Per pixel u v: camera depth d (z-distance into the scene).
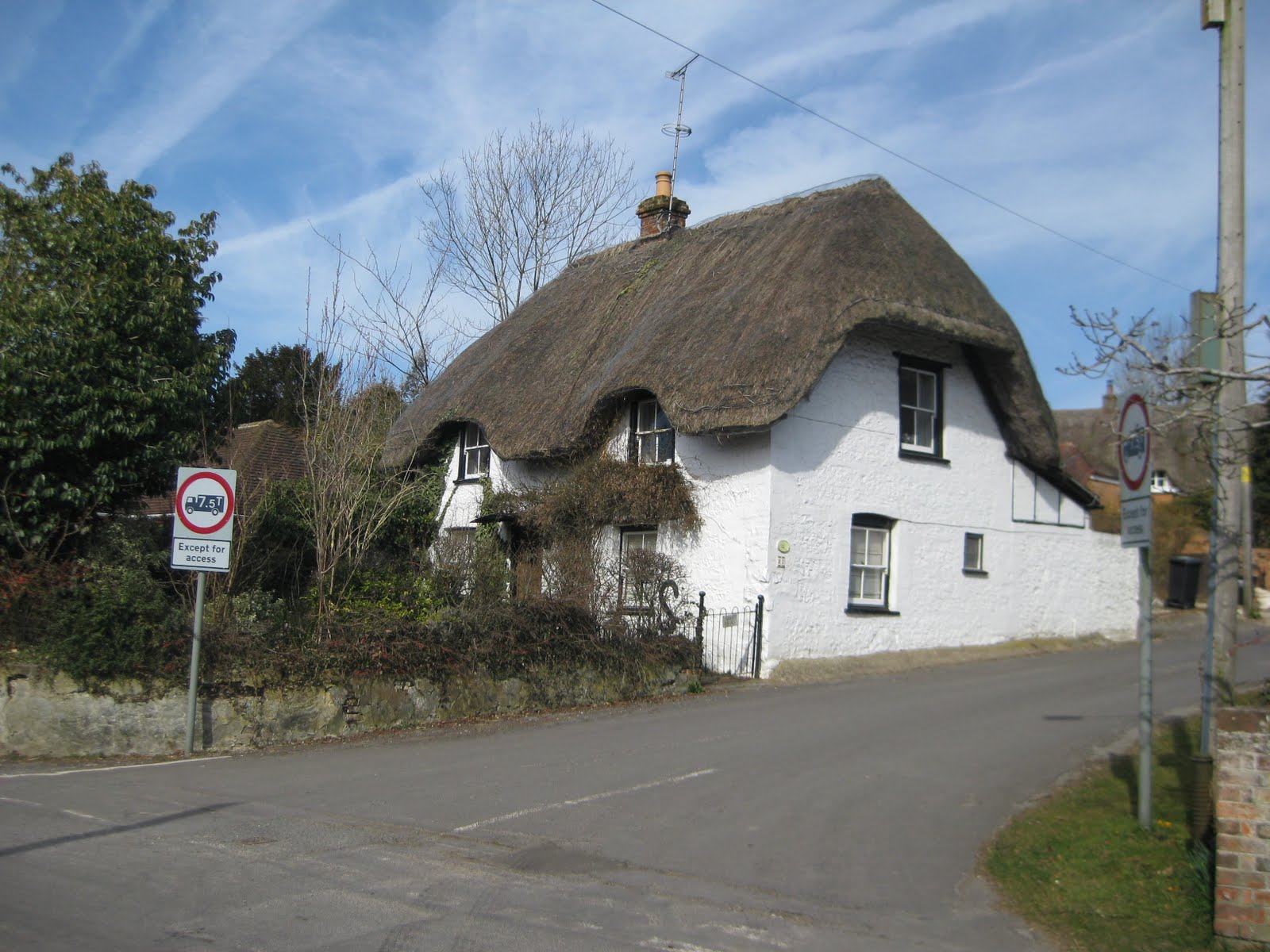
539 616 13.61
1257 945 5.85
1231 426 7.64
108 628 10.91
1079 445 41.34
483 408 21.42
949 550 18.58
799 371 15.30
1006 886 6.93
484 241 32.34
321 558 15.23
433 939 5.72
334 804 8.77
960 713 12.68
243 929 5.77
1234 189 8.08
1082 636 20.84
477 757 10.60
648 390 17.25
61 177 15.24
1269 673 14.63
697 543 16.98
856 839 7.88
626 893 6.64
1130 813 7.99
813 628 16.42
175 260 15.33
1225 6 8.18
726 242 20.27
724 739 11.30
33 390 13.30
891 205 18.62
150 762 10.55
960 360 19.00
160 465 14.44
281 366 33.22
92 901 6.18
